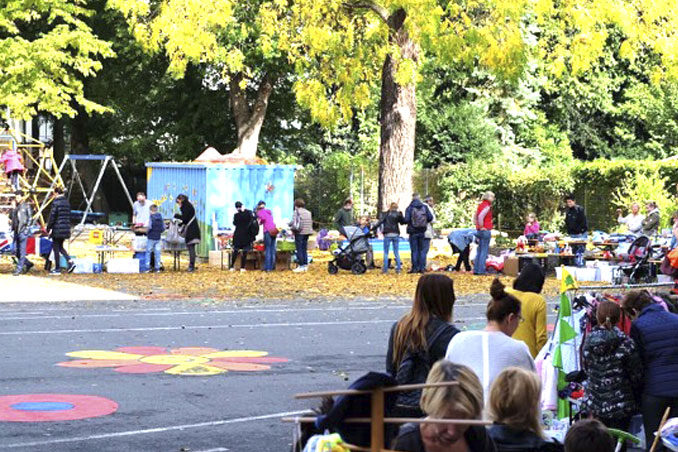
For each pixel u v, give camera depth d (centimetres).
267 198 3578
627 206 4169
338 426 482
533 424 571
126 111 5384
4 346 1584
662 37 3312
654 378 883
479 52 3203
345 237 3325
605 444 546
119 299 2281
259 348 1602
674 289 1235
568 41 3372
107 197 6041
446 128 5419
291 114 5534
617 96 5869
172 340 1673
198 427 1069
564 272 981
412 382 739
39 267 3078
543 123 5712
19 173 4031
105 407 1158
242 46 4659
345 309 2164
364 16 3516
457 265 3153
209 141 5422
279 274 2980
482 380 717
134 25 3534
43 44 3975
